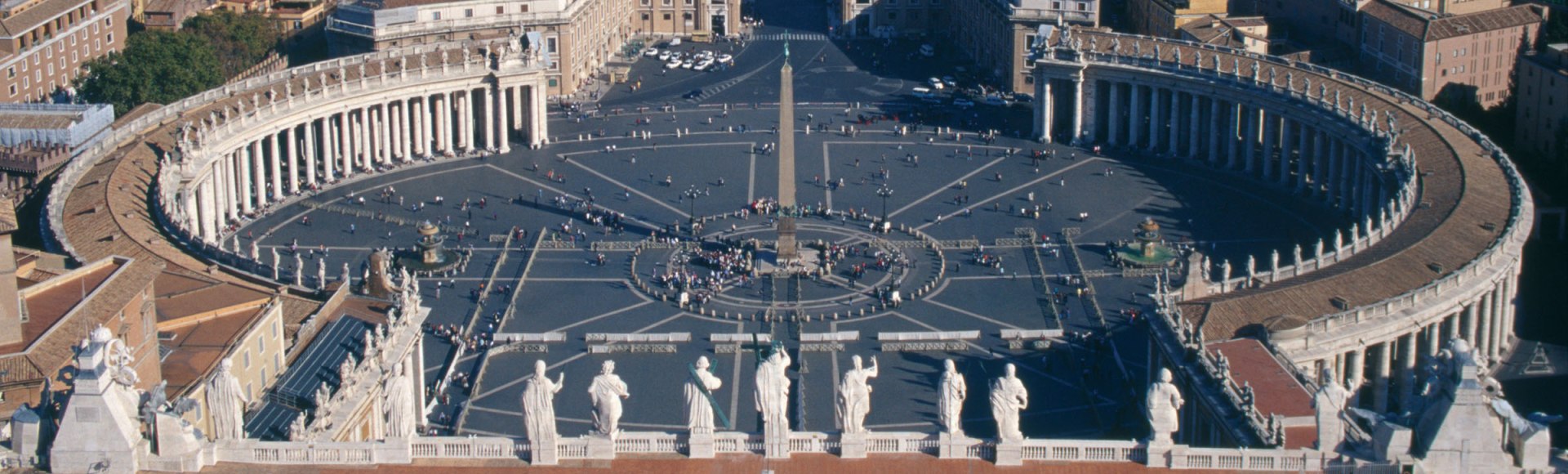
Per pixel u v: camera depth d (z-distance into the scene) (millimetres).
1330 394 151000
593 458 154375
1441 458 146875
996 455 153125
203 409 189250
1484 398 147125
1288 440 184125
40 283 193625
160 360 198375
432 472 152750
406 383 153750
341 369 197750
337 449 153125
